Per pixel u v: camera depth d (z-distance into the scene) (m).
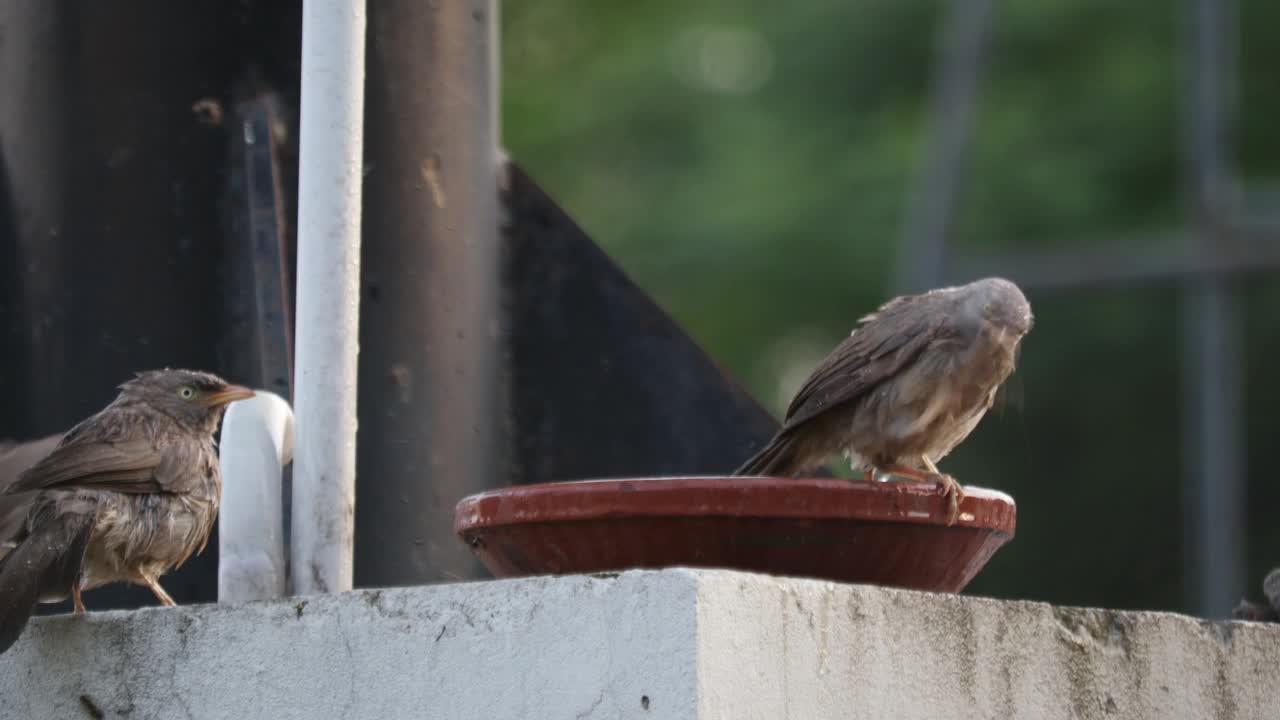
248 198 10.23
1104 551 37.47
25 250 10.41
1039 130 35.56
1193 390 31.64
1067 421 37.84
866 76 37.31
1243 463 35.22
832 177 36.03
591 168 37.41
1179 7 35.41
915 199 34.44
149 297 10.26
